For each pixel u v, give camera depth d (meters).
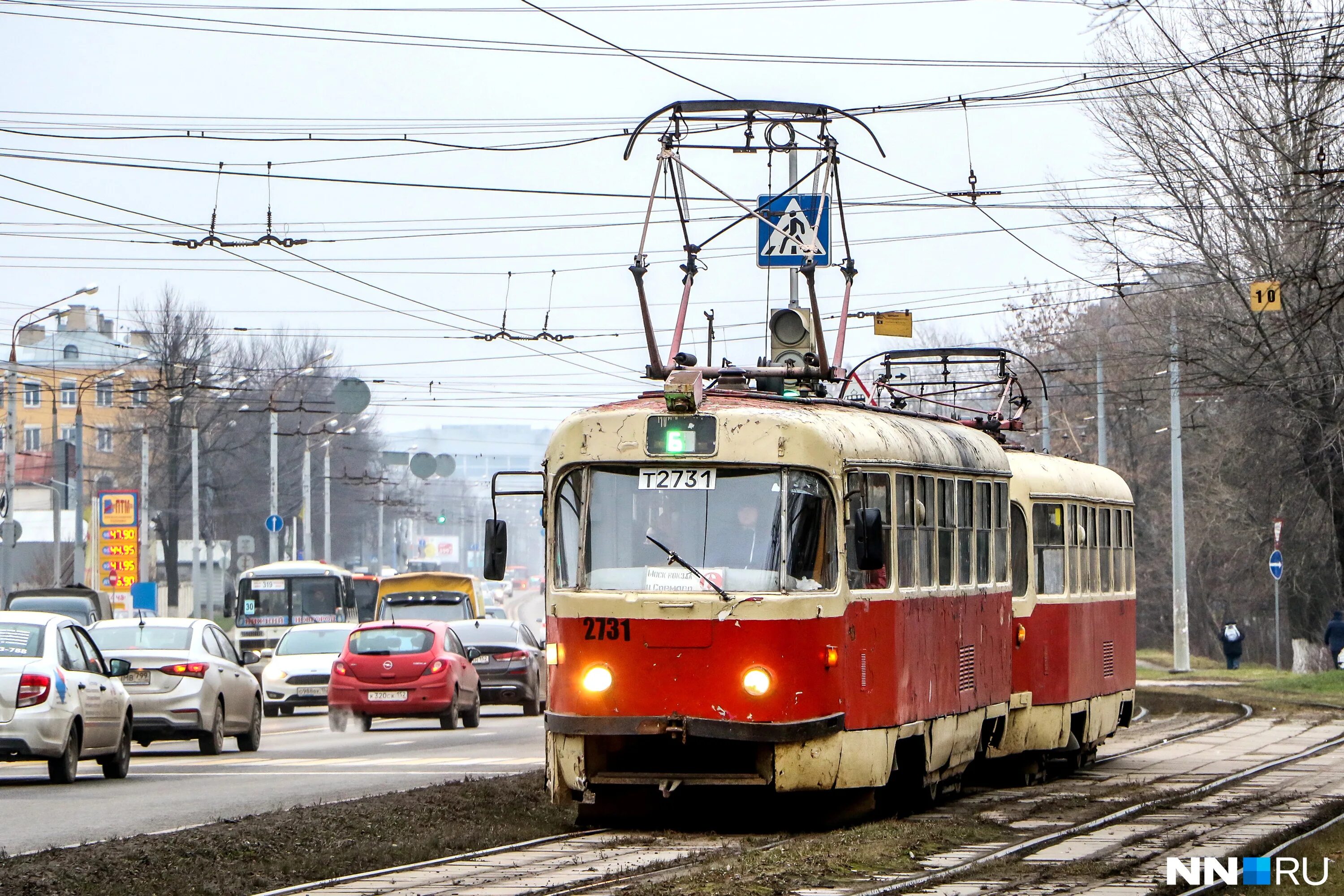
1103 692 57.53
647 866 30.70
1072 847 34.66
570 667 36.22
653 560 36.12
